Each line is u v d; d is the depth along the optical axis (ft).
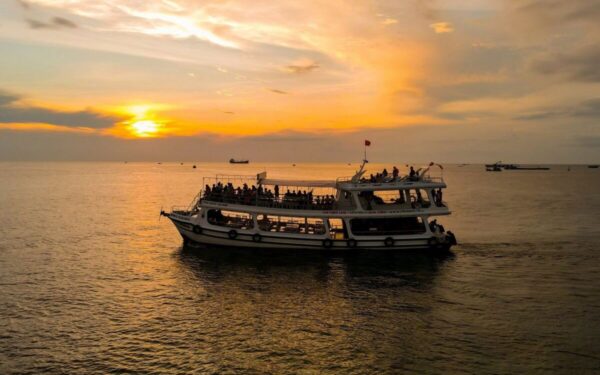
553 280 119.24
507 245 164.76
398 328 87.81
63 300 102.58
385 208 150.51
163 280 118.62
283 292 109.29
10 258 142.00
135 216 245.04
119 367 72.28
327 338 83.30
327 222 145.28
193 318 92.43
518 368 72.28
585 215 259.60
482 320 91.66
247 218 158.61
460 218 247.91
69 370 71.26
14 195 371.56
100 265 133.80
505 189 501.97
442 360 74.95
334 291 110.11
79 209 275.59
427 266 132.87
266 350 78.54
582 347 79.20
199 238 148.46
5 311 95.30
